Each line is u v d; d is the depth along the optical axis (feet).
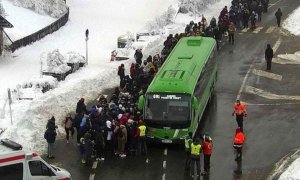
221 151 86.48
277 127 95.61
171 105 86.69
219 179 77.25
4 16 151.74
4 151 62.44
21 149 63.31
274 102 107.24
